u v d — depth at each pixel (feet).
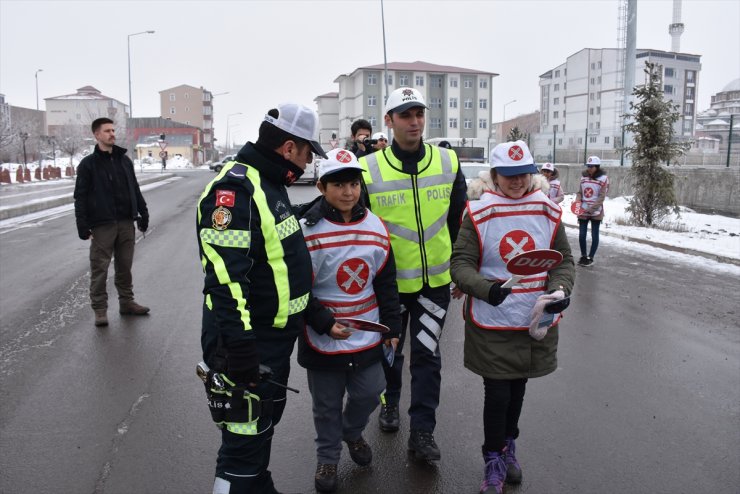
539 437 13.41
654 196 48.16
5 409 14.78
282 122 8.80
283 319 9.06
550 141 104.99
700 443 13.12
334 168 10.54
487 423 11.03
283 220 8.98
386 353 11.79
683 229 45.24
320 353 11.03
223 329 8.13
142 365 17.83
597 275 31.22
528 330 10.78
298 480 11.73
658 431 13.69
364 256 11.12
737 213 52.24
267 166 8.90
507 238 10.89
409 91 12.23
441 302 12.77
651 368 17.74
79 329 21.38
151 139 313.53
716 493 11.18
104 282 21.79
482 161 86.84
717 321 22.67
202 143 377.50
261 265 8.75
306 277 9.45
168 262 33.88
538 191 11.07
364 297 11.37
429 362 12.48
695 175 56.44
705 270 32.42
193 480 11.64
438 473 11.92
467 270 10.67
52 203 69.05
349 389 11.59
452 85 261.44
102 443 13.08
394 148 12.63
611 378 16.94
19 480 11.59
